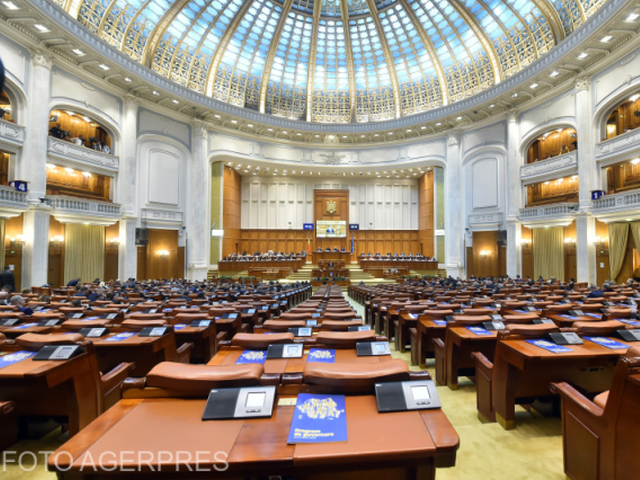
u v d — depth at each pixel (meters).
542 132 16.83
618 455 1.70
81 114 15.11
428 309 5.51
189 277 19.02
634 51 12.47
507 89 16.77
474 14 18.03
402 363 1.66
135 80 15.85
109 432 1.35
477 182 19.72
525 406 3.29
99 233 15.45
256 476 1.22
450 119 20.25
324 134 22.80
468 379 4.30
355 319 4.27
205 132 19.88
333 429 1.33
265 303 6.88
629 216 12.41
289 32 20.98
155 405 1.56
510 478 2.25
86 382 2.52
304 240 25.81
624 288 9.75
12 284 10.30
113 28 15.71
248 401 1.48
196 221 19.31
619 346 2.75
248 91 21.88
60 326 4.00
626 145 12.73
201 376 1.60
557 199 16.70
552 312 4.76
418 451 1.23
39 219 12.58
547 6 15.17
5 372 2.13
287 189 25.91
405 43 21.14
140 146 17.34
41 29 12.38
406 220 26.44
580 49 13.31
